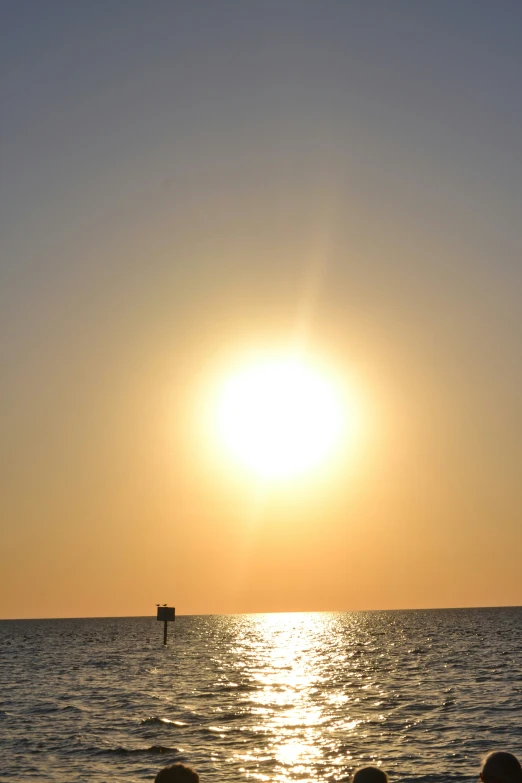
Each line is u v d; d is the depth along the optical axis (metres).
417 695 54.91
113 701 54.38
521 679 64.56
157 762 33.75
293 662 90.94
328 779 30.28
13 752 36.28
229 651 115.00
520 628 178.50
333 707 49.56
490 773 10.06
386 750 35.38
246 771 31.78
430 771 31.17
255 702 52.75
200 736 39.66
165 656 104.81
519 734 38.41
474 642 124.31
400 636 152.88
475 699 51.69
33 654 114.19
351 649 114.88
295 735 39.50
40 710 50.06
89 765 33.41
